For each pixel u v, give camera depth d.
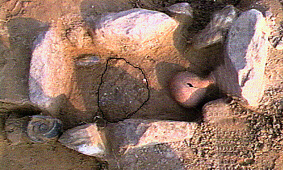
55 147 1.21
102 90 1.26
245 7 1.30
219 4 1.43
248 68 1.09
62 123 1.20
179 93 1.20
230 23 1.19
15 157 1.20
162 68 1.29
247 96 1.10
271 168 1.08
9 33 1.22
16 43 1.21
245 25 1.14
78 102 1.24
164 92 1.26
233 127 1.14
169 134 1.12
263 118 1.14
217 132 1.14
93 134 1.12
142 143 1.10
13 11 1.25
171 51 1.30
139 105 1.25
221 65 1.17
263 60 1.11
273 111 1.14
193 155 1.12
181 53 1.29
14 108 1.21
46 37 1.19
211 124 1.15
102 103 1.25
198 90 1.20
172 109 1.24
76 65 1.27
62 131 1.18
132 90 1.26
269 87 1.17
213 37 1.20
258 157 1.10
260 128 1.12
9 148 1.21
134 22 1.17
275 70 1.18
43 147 1.21
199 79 1.21
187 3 1.38
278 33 1.21
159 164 1.12
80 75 1.26
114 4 1.31
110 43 1.23
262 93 1.15
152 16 1.19
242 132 1.13
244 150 1.11
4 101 1.16
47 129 1.15
